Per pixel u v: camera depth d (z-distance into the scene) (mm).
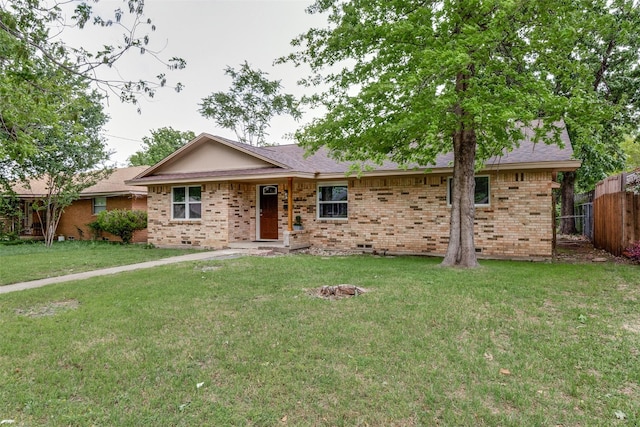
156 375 3600
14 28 4969
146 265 10266
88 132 17016
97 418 2928
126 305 5934
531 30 8164
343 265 9414
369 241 12656
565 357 3908
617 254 10766
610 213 11422
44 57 5387
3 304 6266
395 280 7406
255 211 14820
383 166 12336
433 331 4621
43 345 4371
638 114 15633
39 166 16266
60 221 21297
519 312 5309
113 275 8648
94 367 3779
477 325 4797
